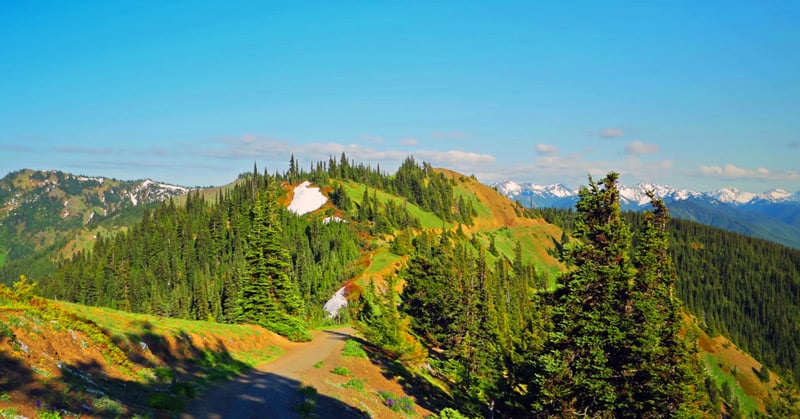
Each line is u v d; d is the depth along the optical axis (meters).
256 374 30.39
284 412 21.67
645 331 22.31
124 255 178.62
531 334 41.22
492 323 49.03
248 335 41.72
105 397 15.82
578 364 23.20
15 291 20.64
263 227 53.41
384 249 144.38
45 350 17.11
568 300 24.34
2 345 15.23
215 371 27.97
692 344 25.30
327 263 131.88
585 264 24.45
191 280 148.75
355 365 39.28
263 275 52.22
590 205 24.91
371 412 27.44
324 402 25.50
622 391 22.34
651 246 24.67
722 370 146.50
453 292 58.16
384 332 46.72
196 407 19.67
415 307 67.75
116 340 23.50
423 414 33.62
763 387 141.25
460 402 43.69
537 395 25.12
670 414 21.80
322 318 91.00
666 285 24.78
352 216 187.12
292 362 37.91
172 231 184.12
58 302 27.33
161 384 21.23
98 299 154.62
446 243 102.69
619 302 23.67
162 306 125.88
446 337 56.56
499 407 40.91
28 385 14.03
